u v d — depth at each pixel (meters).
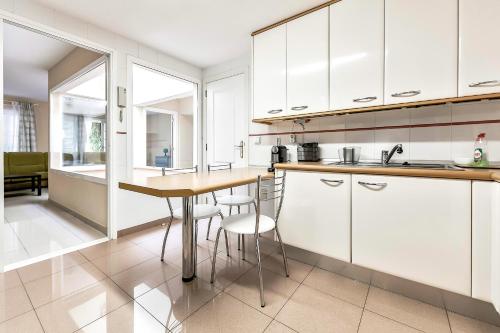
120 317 1.41
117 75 2.62
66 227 3.01
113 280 1.80
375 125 2.20
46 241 2.56
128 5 2.10
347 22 1.94
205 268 2.01
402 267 1.54
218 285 1.75
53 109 4.09
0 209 1.88
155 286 1.72
